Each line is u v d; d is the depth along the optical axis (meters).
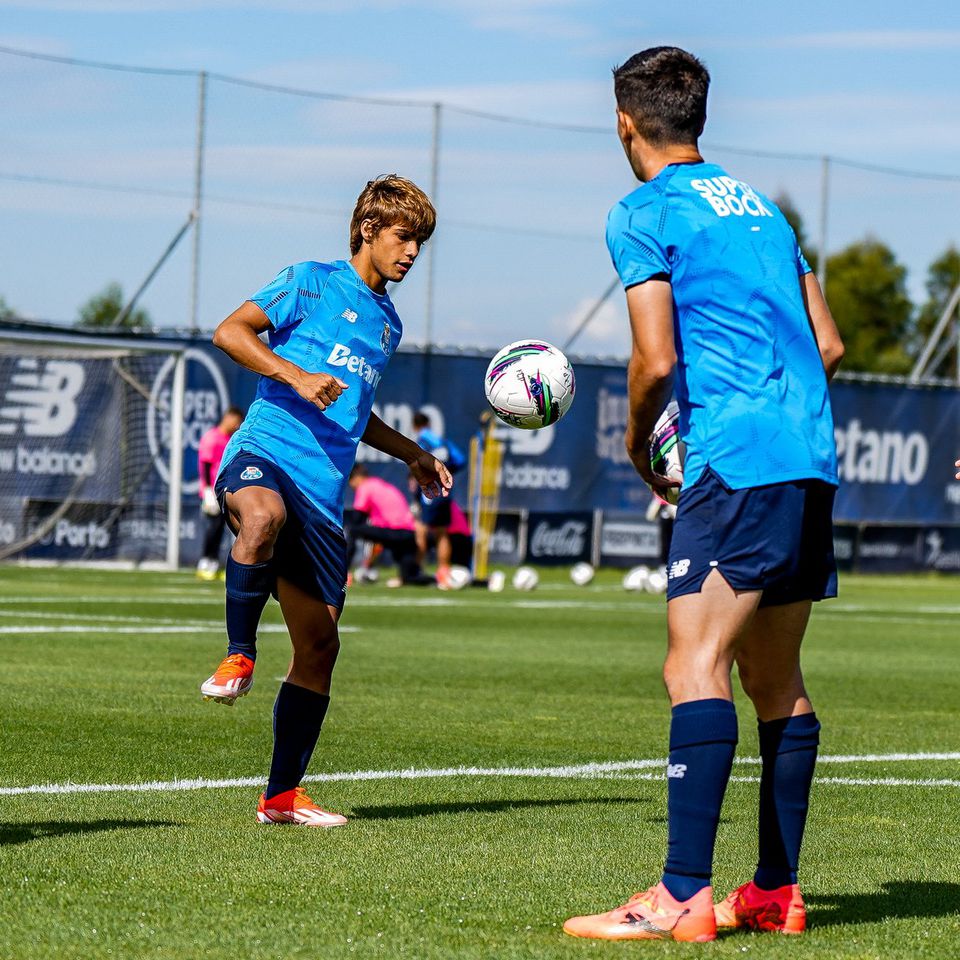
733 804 12.19
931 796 12.59
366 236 11.32
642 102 8.40
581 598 41.00
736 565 7.87
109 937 7.41
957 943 7.82
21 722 15.55
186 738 14.81
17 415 46.56
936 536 58.50
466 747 14.90
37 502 46.81
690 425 8.07
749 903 8.18
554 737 15.74
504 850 9.98
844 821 11.44
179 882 8.70
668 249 8.04
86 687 18.59
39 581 40.22
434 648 25.47
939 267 157.62
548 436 51.56
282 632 27.83
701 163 8.36
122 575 43.88
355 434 11.29
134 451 47.22
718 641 7.89
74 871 8.91
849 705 19.39
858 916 8.44
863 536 56.94
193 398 47.25
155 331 46.78
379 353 11.42
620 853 9.93
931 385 58.16
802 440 7.97
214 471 42.84
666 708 18.39
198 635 26.09
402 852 9.84
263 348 10.68
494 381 10.78
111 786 12.08
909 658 26.23
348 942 7.45
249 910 8.06
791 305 8.16
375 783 12.69
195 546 47.28
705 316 8.04
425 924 7.88
